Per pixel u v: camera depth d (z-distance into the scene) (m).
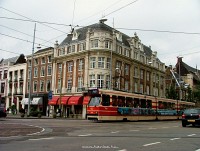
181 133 15.96
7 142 10.80
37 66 61.91
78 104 49.31
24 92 63.69
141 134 15.03
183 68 92.12
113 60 51.44
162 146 10.25
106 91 30.11
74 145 10.10
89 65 50.38
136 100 34.16
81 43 52.81
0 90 70.38
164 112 39.72
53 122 26.42
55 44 57.78
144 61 62.34
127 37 60.41
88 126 21.58
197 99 69.00
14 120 28.23
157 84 67.75
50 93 41.94
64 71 55.19
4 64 70.69
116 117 30.66
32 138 12.32
